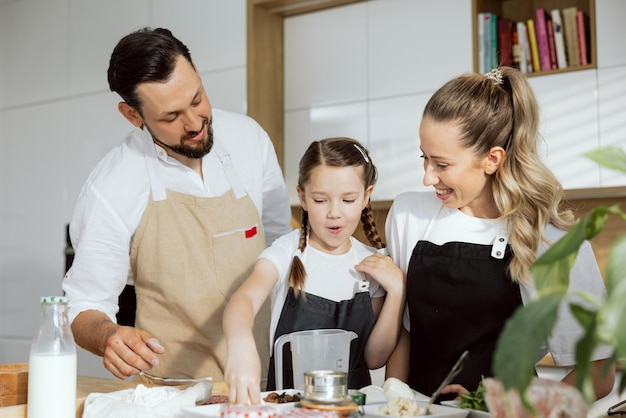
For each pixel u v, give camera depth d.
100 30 4.16
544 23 3.16
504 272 1.39
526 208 1.38
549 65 3.14
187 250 1.89
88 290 1.84
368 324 1.56
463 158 1.35
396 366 1.55
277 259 1.57
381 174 3.47
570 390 0.82
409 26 3.42
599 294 1.33
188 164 1.88
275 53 3.76
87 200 1.84
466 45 3.27
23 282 4.40
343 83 3.60
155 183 1.87
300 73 3.73
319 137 3.67
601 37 3.00
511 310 1.38
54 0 4.36
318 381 1.08
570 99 3.06
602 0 3.00
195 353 1.91
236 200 1.94
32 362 1.27
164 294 1.90
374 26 3.51
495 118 1.36
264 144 2.08
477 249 1.42
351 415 1.06
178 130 1.70
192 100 1.66
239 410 0.99
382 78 3.48
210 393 1.27
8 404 1.45
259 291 1.46
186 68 1.65
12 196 4.50
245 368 1.15
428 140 1.37
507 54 3.20
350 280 1.60
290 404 1.13
